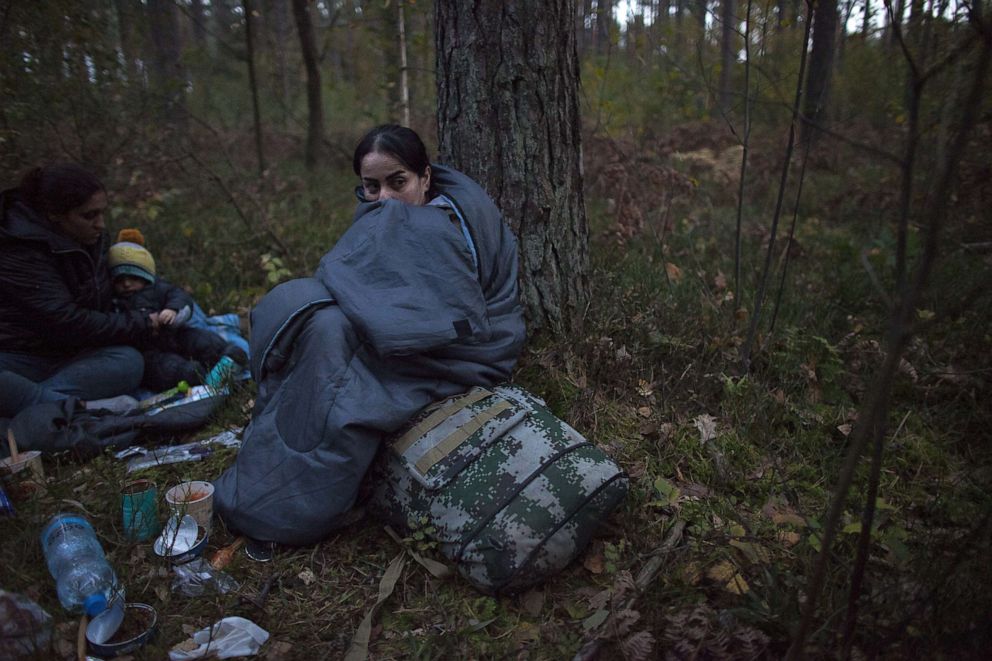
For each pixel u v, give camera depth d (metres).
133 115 5.43
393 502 2.17
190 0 9.29
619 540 2.17
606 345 2.89
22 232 2.67
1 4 3.89
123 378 2.92
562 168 2.86
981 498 2.34
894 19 1.24
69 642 1.75
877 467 1.42
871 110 6.29
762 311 3.49
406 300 2.16
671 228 4.92
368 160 2.41
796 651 1.48
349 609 1.99
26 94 4.16
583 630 1.87
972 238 3.18
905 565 1.94
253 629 1.87
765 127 7.89
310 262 4.40
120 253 3.10
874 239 4.73
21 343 2.82
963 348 3.08
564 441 2.10
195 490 2.26
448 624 1.92
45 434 2.54
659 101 7.52
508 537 1.90
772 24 3.37
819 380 3.05
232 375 3.10
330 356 2.14
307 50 7.45
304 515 2.12
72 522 2.07
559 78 2.77
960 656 1.63
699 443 2.61
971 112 1.16
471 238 2.44
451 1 2.70
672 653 1.73
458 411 2.20
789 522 2.18
